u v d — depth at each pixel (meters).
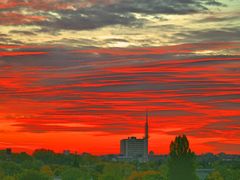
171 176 162.50
